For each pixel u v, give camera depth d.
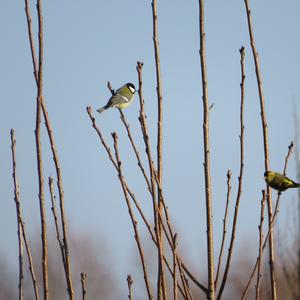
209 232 9.82
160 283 9.90
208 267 9.76
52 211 10.78
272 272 10.34
